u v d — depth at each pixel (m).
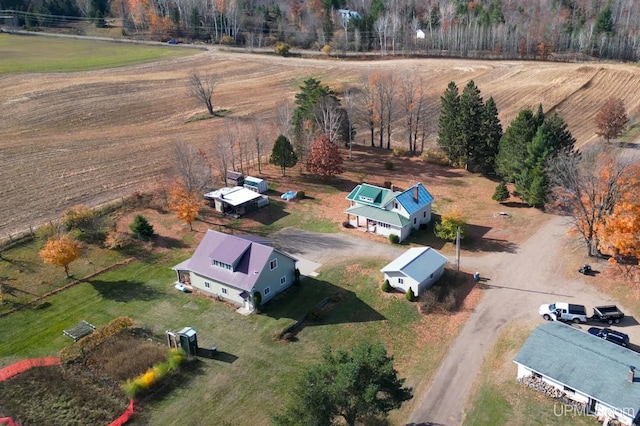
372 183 79.75
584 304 49.84
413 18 175.25
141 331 47.03
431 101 116.31
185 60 156.38
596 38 154.88
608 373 37.31
